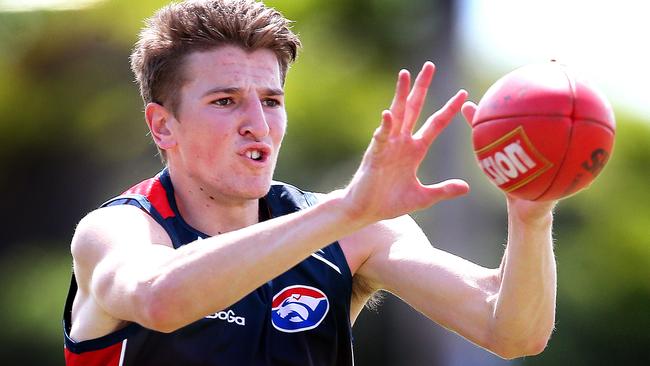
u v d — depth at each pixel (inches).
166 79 573.9
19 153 2097.7
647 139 2108.8
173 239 553.0
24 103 2049.7
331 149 1921.8
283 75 589.9
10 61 2022.6
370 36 1985.7
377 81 1968.5
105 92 2027.6
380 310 1860.2
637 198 2081.7
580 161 465.4
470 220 1839.3
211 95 559.8
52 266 2106.3
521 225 510.6
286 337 558.6
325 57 1975.9
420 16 1950.1
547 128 460.8
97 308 536.7
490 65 2004.2
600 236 2068.2
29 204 2132.1
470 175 1830.7
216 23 563.2
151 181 579.5
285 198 604.4
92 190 2102.6
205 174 565.9
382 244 586.9
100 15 1985.7
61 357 1994.3
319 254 577.6
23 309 2047.2
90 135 2058.3
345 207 454.0
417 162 457.1
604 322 2062.0
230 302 461.1
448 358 1840.6
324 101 1925.4
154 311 462.9
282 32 578.9
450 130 1815.9
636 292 2070.6
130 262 495.8
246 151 561.3
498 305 532.1
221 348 543.8
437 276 562.3
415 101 458.9
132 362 537.0
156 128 582.9
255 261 454.3
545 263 517.7
